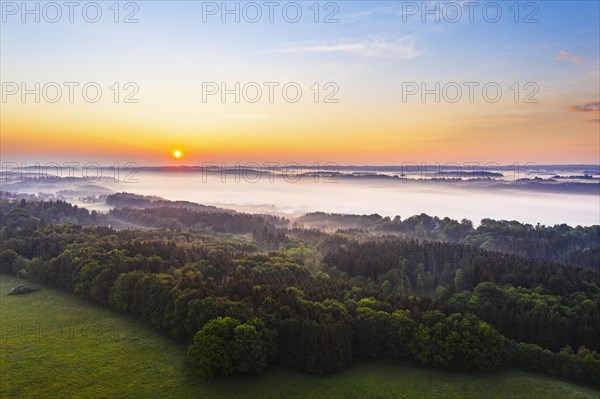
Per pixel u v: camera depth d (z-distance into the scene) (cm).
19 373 6656
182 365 6931
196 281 8625
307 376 6794
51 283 10862
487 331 7275
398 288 11275
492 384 6819
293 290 8369
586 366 6956
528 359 7369
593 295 9369
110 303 9150
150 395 6144
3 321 8644
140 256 10375
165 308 7981
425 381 6838
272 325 7188
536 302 8831
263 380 6606
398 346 7481
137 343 7656
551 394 6594
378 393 6419
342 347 7100
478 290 9531
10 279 11538
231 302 7525
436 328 7438
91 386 6334
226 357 6425
